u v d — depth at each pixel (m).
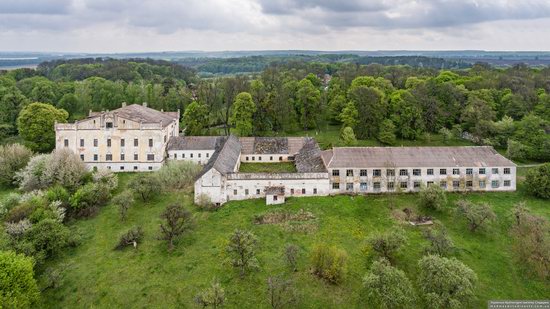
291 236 73.75
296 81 177.50
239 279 62.50
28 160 102.06
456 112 138.88
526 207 79.19
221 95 160.00
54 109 122.44
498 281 62.94
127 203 81.56
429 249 66.25
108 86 170.75
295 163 110.25
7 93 151.25
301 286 60.84
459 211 77.62
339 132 144.88
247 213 82.75
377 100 134.12
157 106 164.38
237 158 105.62
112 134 105.81
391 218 79.81
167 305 58.12
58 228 70.56
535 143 113.94
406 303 54.09
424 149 94.62
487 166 91.12
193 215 82.50
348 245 70.62
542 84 166.50
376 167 89.75
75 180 91.88
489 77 172.88
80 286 62.19
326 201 86.62
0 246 64.25
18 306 53.12
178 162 101.62
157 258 68.44
